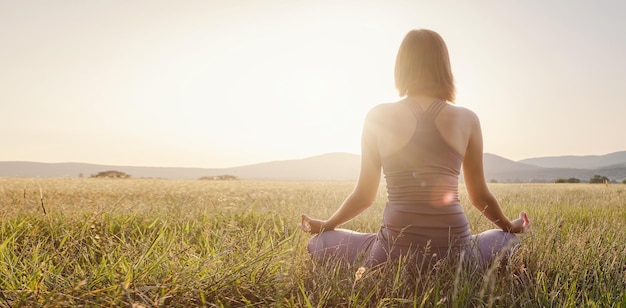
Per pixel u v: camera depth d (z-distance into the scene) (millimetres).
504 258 2666
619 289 2457
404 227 2582
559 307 2230
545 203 8648
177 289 2176
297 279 2537
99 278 2285
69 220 4484
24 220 4242
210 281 2328
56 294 2010
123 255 2684
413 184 2586
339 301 2334
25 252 3027
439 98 2672
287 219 4891
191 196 10922
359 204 2922
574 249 3191
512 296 2246
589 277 2791
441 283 2432
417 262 2549
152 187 18297
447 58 2701
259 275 2459
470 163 2770
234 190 17125
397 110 2668
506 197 11281
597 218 6012
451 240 2549
